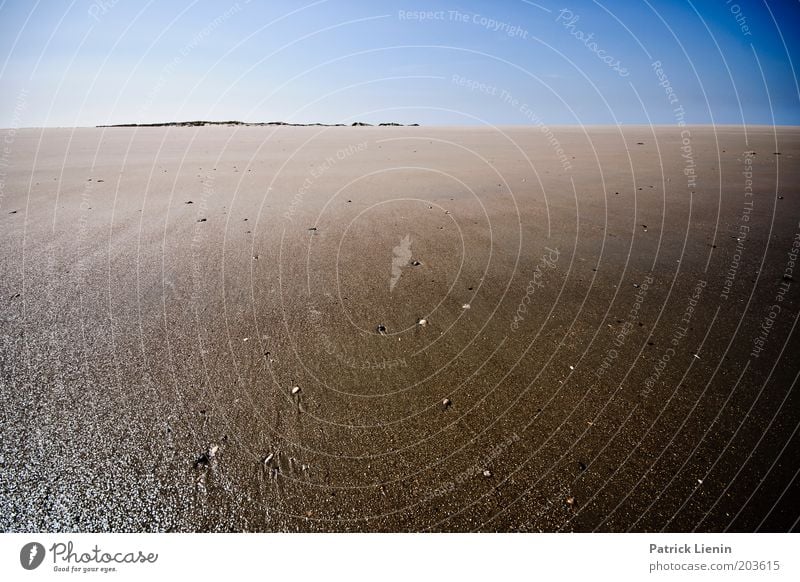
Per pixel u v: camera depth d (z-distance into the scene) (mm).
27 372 2498
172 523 1740
